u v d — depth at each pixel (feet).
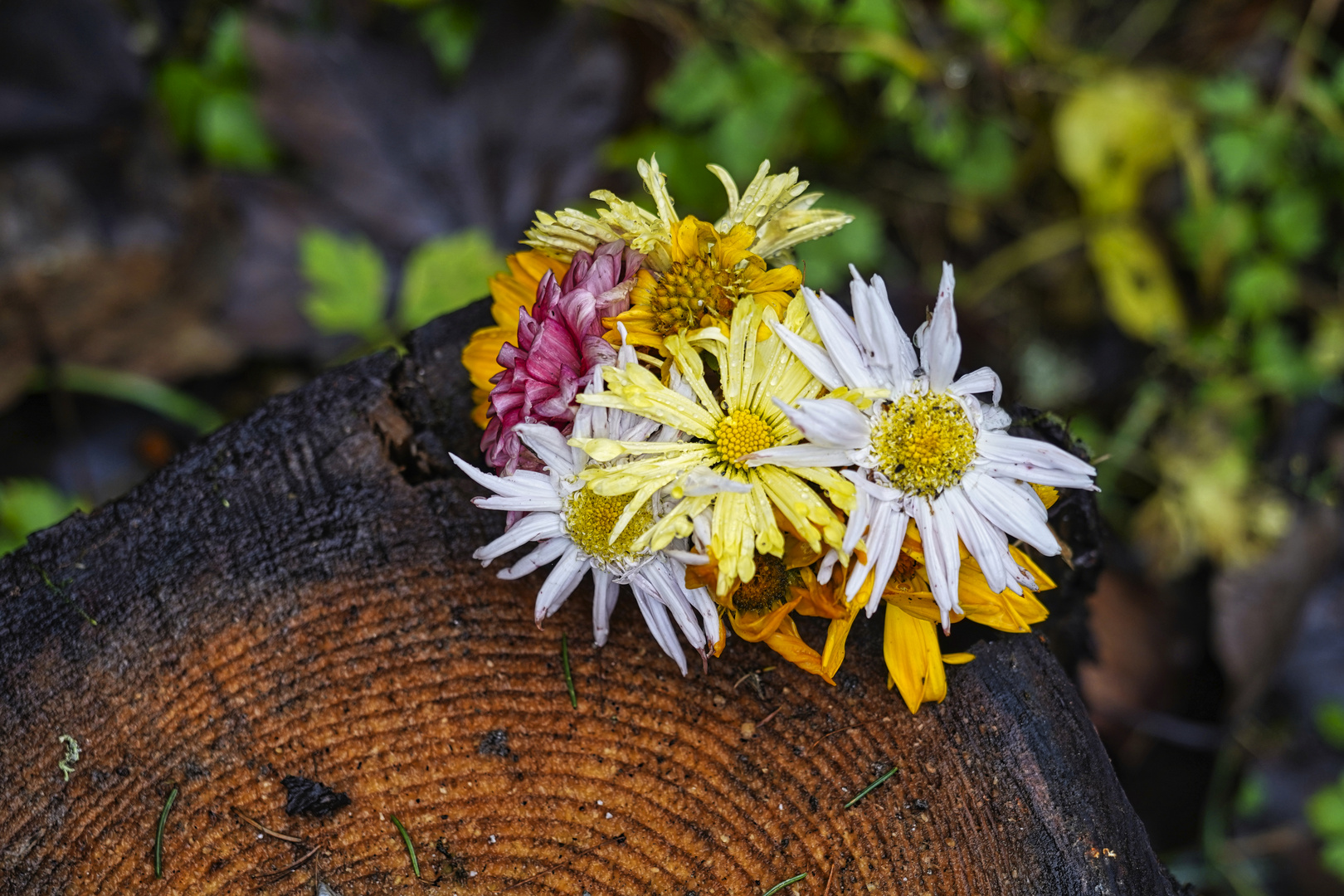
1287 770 2.16
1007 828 1.31
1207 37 2.41
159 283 2.17
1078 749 1.33
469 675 1.34
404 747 1.33
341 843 1.32
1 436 2.15
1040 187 2.44
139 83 2.16
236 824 1.32
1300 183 2.28
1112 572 2.19
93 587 1.35
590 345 1.25
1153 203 2.41
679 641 1.35
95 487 2.18
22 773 1.32
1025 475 1.27
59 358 2.15
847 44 2.06
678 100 2.08
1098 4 2.46
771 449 1.24
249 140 2.14
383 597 1.35
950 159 2.30
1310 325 2.42
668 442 1.25
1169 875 1.34
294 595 1.35
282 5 2.18
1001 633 1.35
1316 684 2.17
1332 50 2.34
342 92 2.08
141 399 2.17
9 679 1.33
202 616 1.35
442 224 2.16
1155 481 2.33
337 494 1.37
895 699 1.34
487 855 1.32
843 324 1.26
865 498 1.24
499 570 1.35
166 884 1.31
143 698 1.33
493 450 1.28
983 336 2.42
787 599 1.28
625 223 1.27
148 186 2.16
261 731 1.33
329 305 1.94
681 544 1.26
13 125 2.07
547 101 2.16
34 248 2.03
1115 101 2.20
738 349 1.26
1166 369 2.38
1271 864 2.12
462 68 2.20
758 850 1.32
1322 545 2.18
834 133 2.28
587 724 1.34
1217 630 2.06
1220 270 2.35
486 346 1.34
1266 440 2.35
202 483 1.37
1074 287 2.48
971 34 2.09
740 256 1.27
